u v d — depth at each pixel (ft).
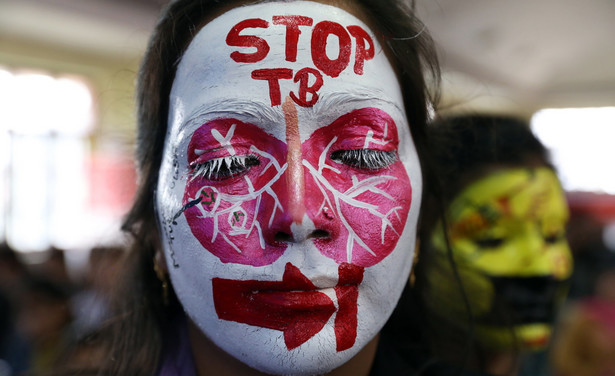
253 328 3.14
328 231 3.14
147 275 4.29
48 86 14.78
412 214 3.58
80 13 12.85
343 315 3.17
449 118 5.83
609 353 7.77
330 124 3.35
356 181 3.35
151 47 3.91
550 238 6.12
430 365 4.27
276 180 3.23
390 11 3.89
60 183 14.58
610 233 12.69
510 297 5.73
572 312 8.32
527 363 6.93
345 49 3.43
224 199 3.28
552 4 15.51
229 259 3.19
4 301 8.05
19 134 14.78
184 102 3.49
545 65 19.69
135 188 4.69
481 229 5.85
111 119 13.39
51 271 8.74
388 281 3.36
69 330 6.90
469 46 15.20
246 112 3.27
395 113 3.56
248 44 3.37
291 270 3.07
